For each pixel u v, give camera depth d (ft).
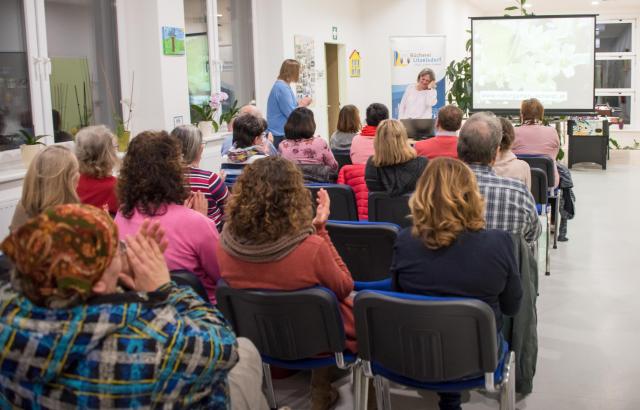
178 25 20.27
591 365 10.56
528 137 17.75
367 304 6.57
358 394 7.54
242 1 26.22
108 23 18.99
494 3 46.11
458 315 6.27
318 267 6.94
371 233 9.02
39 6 16.14
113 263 4.11
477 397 9.45
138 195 7.56
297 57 28.32
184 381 4.13
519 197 8.48
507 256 6.77
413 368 6.77
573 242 18.39
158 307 4.14
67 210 3.92
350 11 34.30
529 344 9.24
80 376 3.87
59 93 17.15
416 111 31.07
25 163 15.05
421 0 34.86
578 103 30.30
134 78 19.71
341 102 34.27
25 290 3.87
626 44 47.88
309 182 13.10
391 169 11.35
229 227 7.07
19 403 3.99
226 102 25.14
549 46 30.12
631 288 14.40
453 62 31.73
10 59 15.61
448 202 6.69
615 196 25.14
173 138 7.83
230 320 7.38
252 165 6.97
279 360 7.54
